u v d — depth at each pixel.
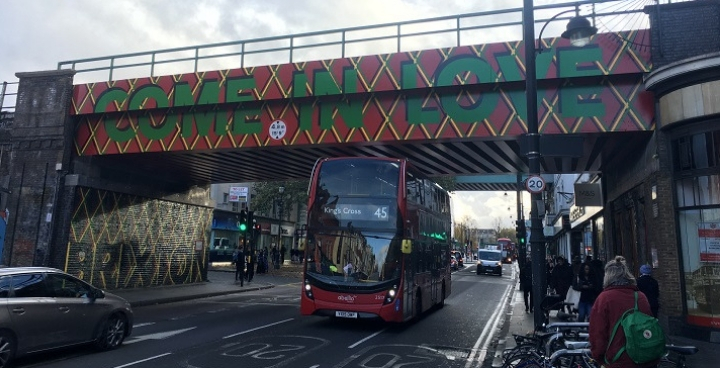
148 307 17.83
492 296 24.72
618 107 13.45
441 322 15.22
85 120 19.00
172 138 17.47
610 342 4.33
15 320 7.99
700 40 12.90
